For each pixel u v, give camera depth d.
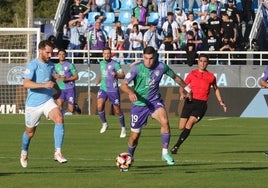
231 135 45.34
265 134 46.06
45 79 28.02
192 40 62.41
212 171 27.89
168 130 28.92
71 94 50.72
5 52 66.06
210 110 62.00
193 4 73.25
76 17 71.69
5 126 51.06
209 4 69.50
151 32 65.69
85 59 64.94
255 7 74.25
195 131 48.31
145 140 41.53
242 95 61.91
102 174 26.91
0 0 111.62
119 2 73.88
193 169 28.50
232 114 61.97
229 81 62.06
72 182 24.83
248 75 61.88
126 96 61.81
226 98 61.97
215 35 64.94
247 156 33.69
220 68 62.22
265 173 27.31
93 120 56.97
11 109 63.94
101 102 46.34
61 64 50.53
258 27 69.38
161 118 28.78
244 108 61.88
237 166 29.59
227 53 62.78
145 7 70.06
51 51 28.05
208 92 36.84
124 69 62.94
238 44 67.44
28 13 67.75
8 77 63.81
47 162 30.92
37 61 28.02
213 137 43.97
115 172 27.50
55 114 27.59
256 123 55.06
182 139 34.75
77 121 56.00
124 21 72.81
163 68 28.66
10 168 28.77
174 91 61.88
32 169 28.48
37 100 27.86
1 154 33.94
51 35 67.00
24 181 25.12
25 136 28.17
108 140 41.56
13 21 110.12
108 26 72.38
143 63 28.48
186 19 68.31
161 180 25.30
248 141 41.34
